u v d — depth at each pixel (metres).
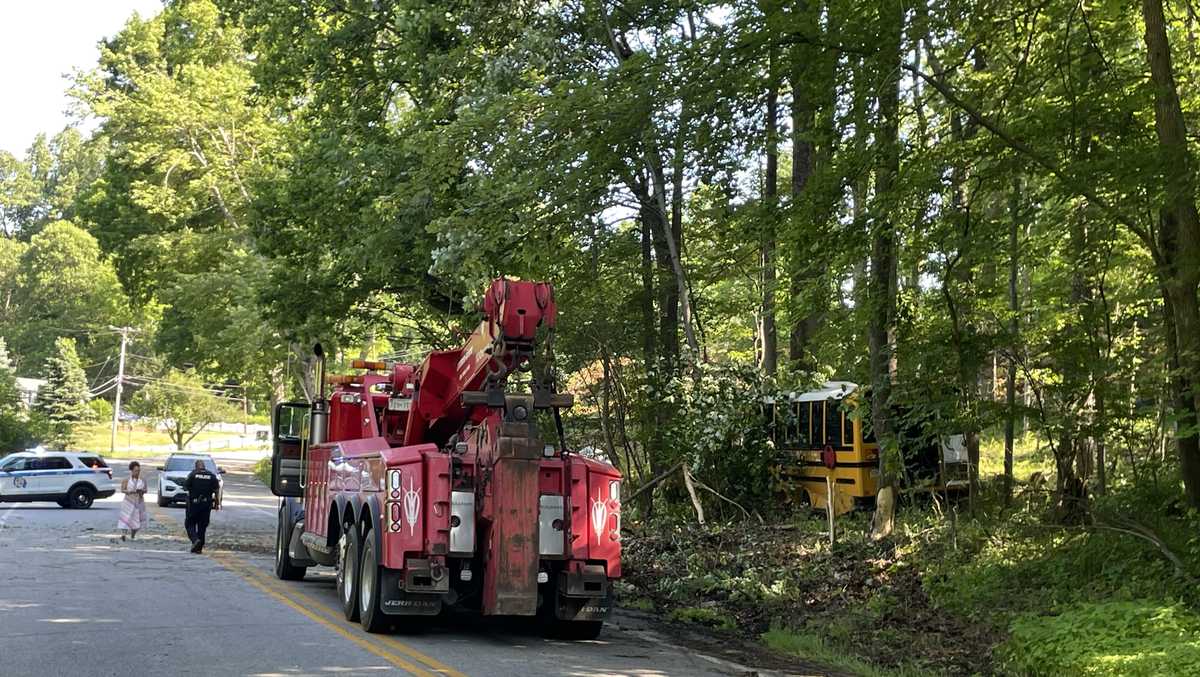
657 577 17.19
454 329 23.88
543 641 11.76
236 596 14.61
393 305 29.31
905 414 16.95
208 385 115.56
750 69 14.65
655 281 23.94
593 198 18.28
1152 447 16.02
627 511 21.80
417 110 23.59
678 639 12.45
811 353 23.56
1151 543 13.15
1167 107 12.59
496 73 18.92
